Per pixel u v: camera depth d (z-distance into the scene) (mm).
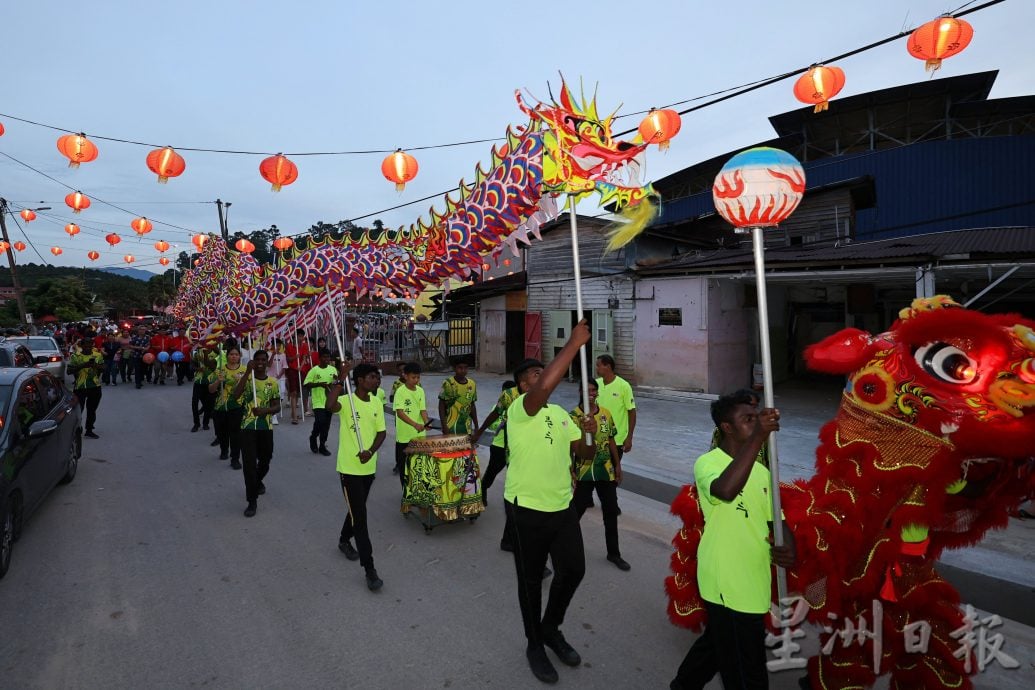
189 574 4562
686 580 3408
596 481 4684
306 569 4664
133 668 3320
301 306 5984
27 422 5383
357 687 3156
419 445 5480
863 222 18797
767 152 2387
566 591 3328
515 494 3303
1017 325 2602
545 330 16969
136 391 15750
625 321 14703
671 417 10938
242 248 11406
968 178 17828
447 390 6402
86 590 4281
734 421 2604
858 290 14898
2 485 4500
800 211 16188
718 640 2533
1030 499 2830
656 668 3348
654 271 13305
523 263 17469
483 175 4312
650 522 5734
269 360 6422
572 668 3342
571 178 3629
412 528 5621
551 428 3305
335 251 5523
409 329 21047
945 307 2742
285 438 10000
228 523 5719
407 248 5012
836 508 2811
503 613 3971
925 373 2639
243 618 3889
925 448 2621
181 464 8023
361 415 4547
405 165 6980
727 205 2383
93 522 5715
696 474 2613
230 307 6355
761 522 2514
